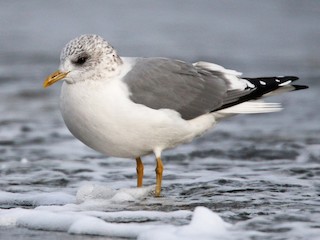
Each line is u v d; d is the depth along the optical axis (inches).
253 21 1797.5
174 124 453.4
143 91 450.9
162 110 451.5
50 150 645.3
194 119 472.4
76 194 466.0
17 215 392.2
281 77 501.0
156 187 459.8
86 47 441.4
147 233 345.1
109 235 358.6
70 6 1951.3
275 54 1337.4
